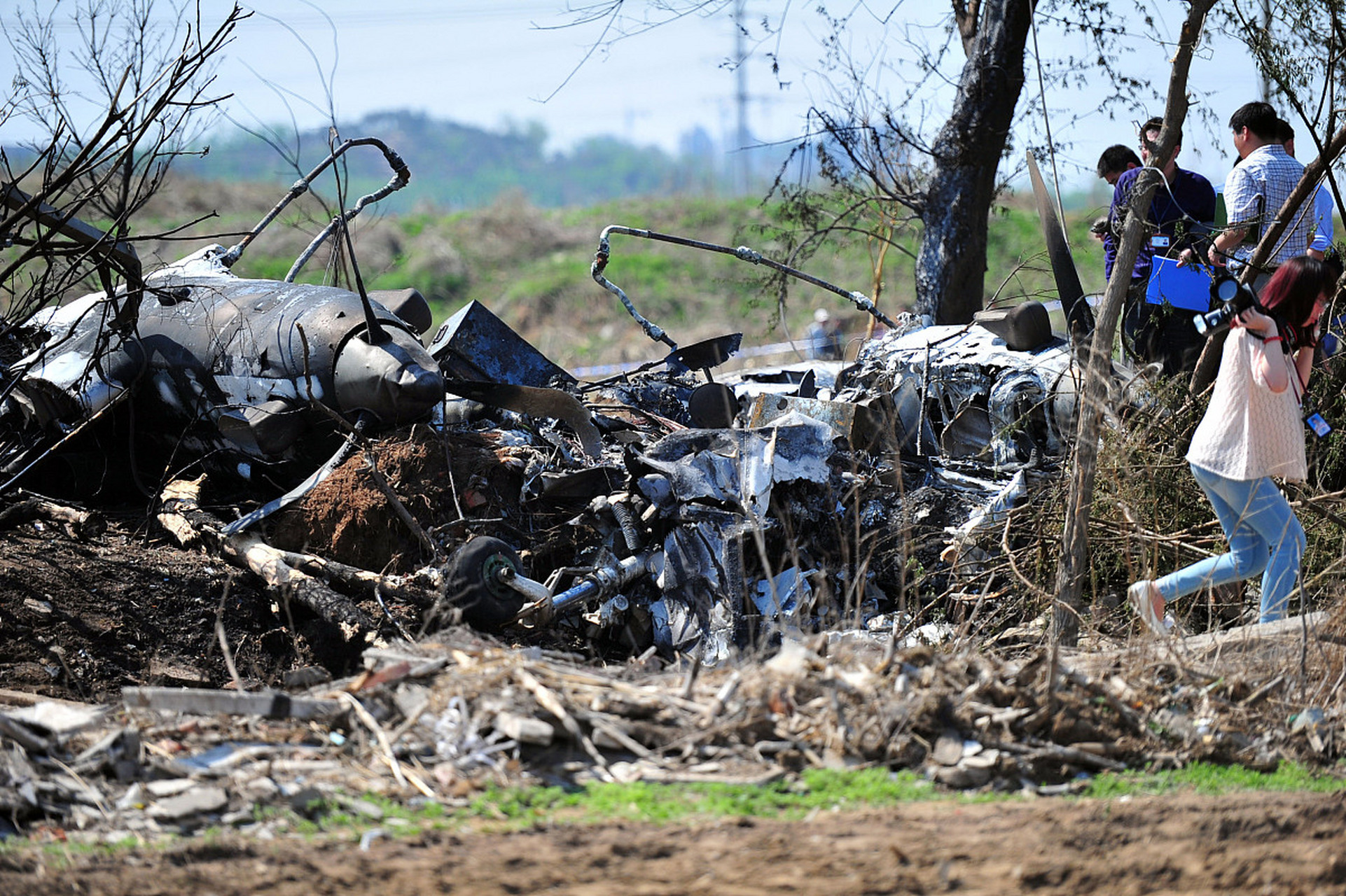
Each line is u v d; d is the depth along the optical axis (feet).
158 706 28.68
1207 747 29.40
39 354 53.31
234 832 24.04
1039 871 21.49
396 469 49.11
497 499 49.70
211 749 27.50
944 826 24.12
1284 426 37.19
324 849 23.16
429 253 241.96
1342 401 47.65
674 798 25.64
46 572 45.83
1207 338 47.88
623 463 50.47
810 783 26.48
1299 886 21.17
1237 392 37.37
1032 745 28.27
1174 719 30.27
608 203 304.50
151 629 45.21
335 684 30.99
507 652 31.60
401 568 47.96
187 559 49.37
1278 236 47.16
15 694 35.96
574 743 27.58
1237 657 34.45
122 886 21.18
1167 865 21.95
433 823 24.26
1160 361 49.80
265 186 237.04
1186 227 53.31
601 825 24.13
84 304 62.44
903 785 26.61
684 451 49.83
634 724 27.81
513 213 271.08
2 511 51.13
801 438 50.03
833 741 27.81
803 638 33.50
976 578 47.73
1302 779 28.66
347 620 43.52
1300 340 37.78
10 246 50.72
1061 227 52.54
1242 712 31.07
